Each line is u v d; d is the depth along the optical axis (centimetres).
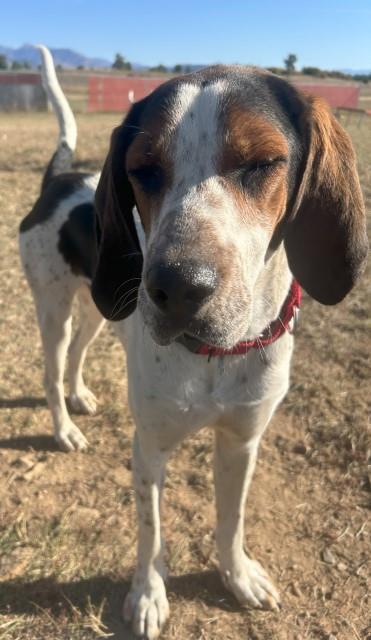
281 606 50
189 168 34
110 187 41
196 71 38
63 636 48
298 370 78
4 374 80
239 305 32
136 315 45
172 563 54
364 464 63
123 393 77
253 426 45
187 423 44
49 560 54
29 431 70
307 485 62
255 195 35
